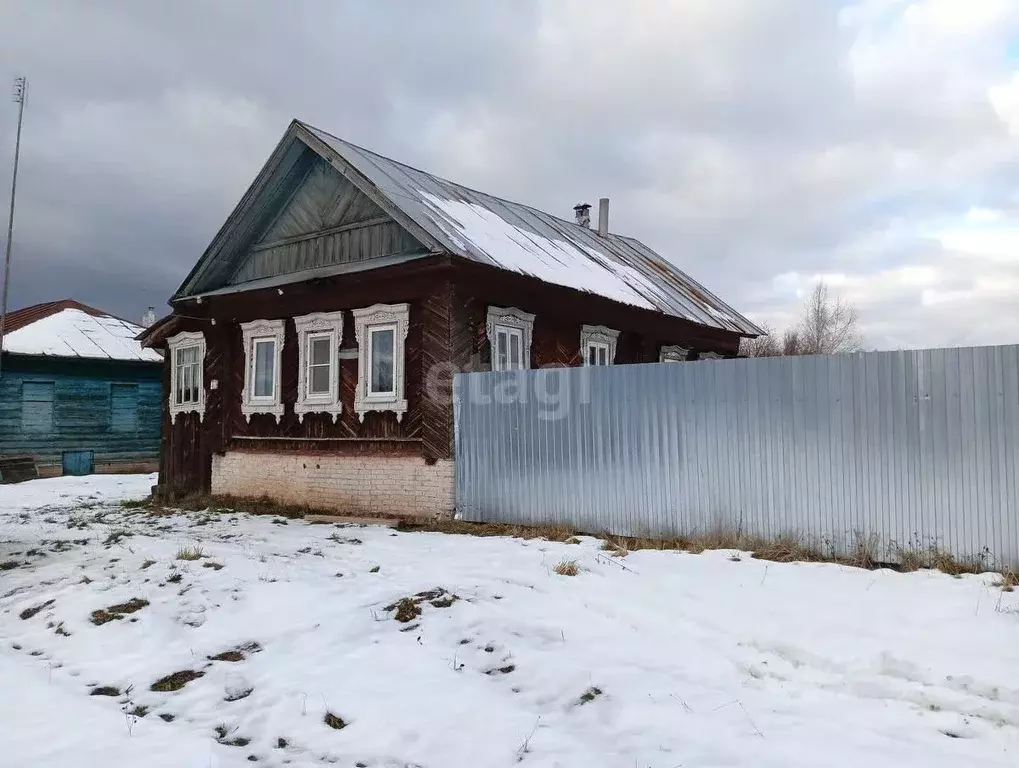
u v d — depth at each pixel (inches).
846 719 155.6
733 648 191.5
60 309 936.9
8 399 783.1
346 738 155.4
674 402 315.6
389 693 172.9
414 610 225.1
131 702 178.7
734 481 300.0
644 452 323.9
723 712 158.6
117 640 216.2
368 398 429.7
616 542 313.4
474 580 253.9
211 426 536.1
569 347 496.4
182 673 194.9
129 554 315.0
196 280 528.1
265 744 155.6
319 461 457.4
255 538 355.9
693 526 309.3
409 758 145.6
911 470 262.4
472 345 407.2
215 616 230.7
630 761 139.3
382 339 431.5
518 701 169.6
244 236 518.3
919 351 262.5
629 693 167.9
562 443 348.5
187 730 161.3
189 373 583.8
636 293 554.6
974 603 207.0
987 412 249.8
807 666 182.1
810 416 283.3
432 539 337.7
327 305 458.0
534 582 249.4
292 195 502.3
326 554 308.5
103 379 854.5
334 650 201.0
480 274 401.4
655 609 219.3
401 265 398.3
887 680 170.2
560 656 189.0
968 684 164.6
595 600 228.8
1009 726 150.5
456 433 386.9
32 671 195.3
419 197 460.4
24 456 787.4
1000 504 246.8
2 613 245.9
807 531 282.4
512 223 552.1
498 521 368.8
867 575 239.8
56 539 368.5
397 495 412.2
